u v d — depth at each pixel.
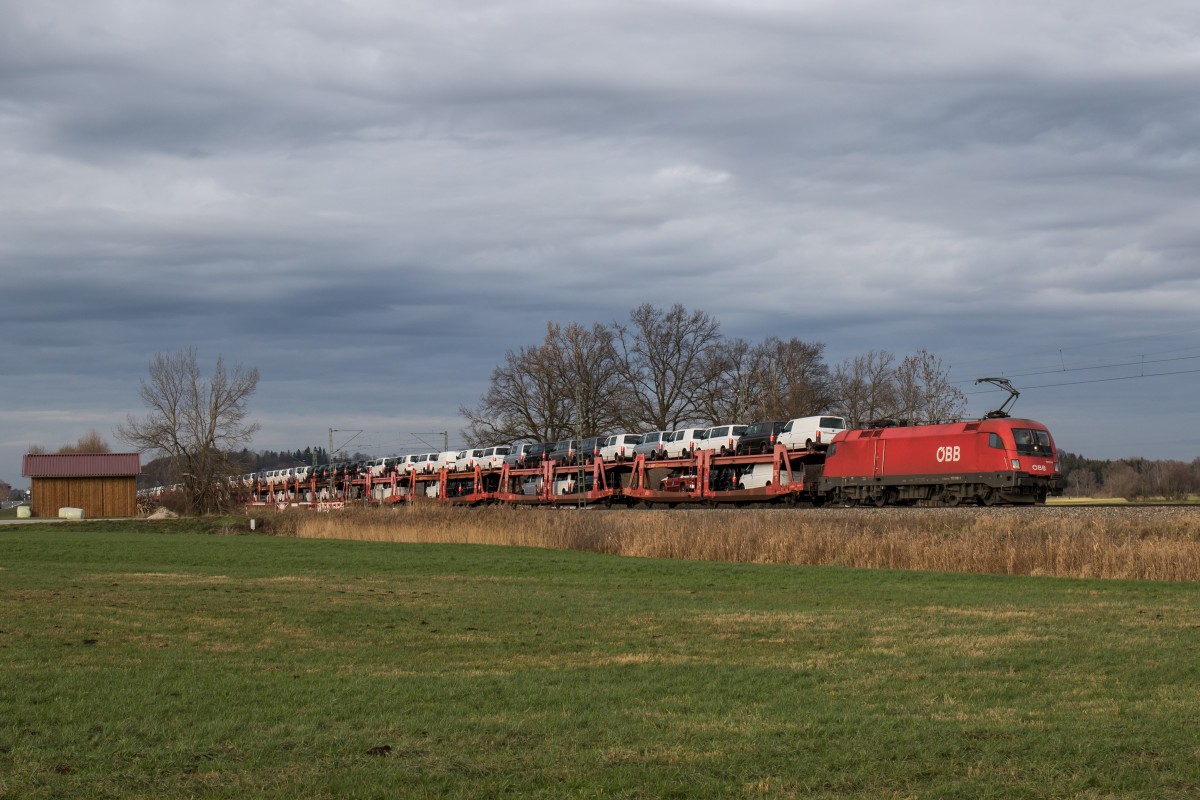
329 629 19.33
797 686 14.21
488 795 9.34
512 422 101.38
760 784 9.66
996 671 15.23
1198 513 36.28
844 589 26.97
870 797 9.36
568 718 12.16
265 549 42.44
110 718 11.96
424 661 16.19
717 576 30.81
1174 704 12.94
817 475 58.00
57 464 81.62
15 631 18.41
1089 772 10.05
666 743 11.06
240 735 11.28
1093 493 136.00
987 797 9.38
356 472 103.75
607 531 43.78
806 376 98.75
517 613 21.75
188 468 87.44
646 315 98.94
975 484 49.19
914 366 84.12
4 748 10.64
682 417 99.38
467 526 50.81
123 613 21.00
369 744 10.95
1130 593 25.44
